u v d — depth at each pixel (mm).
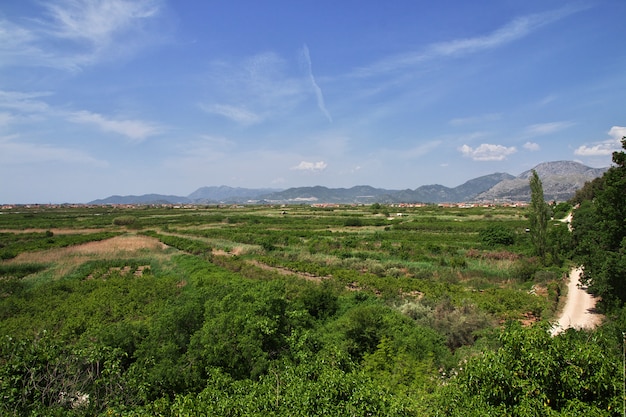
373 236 63312
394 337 17844
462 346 18203
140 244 59750
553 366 8094
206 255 46969
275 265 42219
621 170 23188
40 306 26656
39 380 10859
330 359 12633
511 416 7965
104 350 13102
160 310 23969
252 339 15227
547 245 40500
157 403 10453
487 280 34438
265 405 9680
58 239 63656
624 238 22234
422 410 10656
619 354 10961
